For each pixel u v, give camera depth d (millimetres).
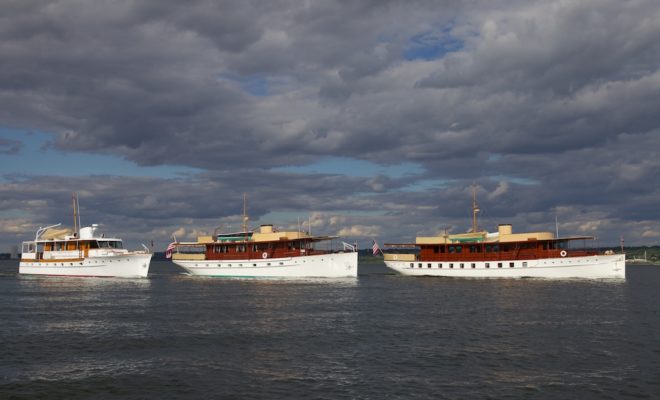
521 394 26469
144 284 91375
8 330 43250
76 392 26938
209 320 48438
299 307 57625
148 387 27672
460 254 101562
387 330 43031
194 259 108625
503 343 37781
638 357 33594
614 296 68188
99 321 48000
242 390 27141
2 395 26453
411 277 107562
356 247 99500
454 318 49312
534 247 96125
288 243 100438
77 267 106000
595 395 26328
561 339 39094
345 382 28391
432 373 30094
